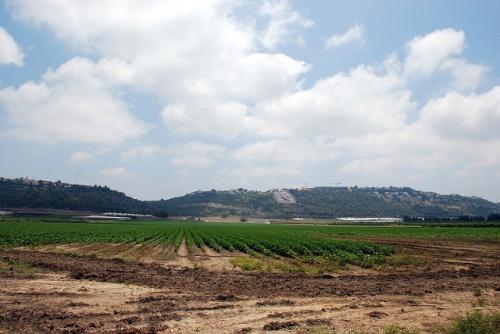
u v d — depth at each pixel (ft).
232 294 67.15
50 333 44.27
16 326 46.37
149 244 190.19
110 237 227.40
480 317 47.83
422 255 142.10
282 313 54.08
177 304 59.06
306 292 70.38
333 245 165.78
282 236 254.27
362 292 70.95
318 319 51.01
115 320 50.03
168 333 45.21
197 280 81.76
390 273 99.19
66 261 109.91
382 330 46.68
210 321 50.31
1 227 307.99
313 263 118.83
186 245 186.39
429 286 77.97
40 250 150.41
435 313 55.21
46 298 61.57
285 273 95.71
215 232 318.45
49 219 576.61
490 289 75.46
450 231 323.16
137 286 73.51
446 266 113.80
